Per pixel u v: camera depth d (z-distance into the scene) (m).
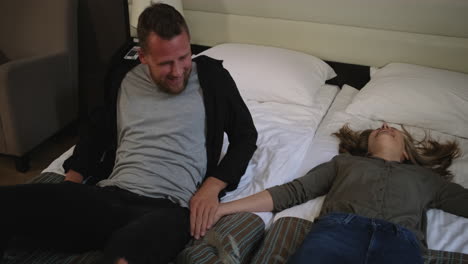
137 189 1.09
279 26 2.27
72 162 1.27
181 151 1.18
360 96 1.86
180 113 1.19
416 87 1.78
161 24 1.04
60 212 0.93
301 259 0.91
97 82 2.72
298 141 1.57
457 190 1.22
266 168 1.41
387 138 1.41
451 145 1.51
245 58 2.07
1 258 0.90
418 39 2.01
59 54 2.21
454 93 1.73
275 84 1.93
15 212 0.89
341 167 1.31
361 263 0.91
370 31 2.10
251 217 1.15
